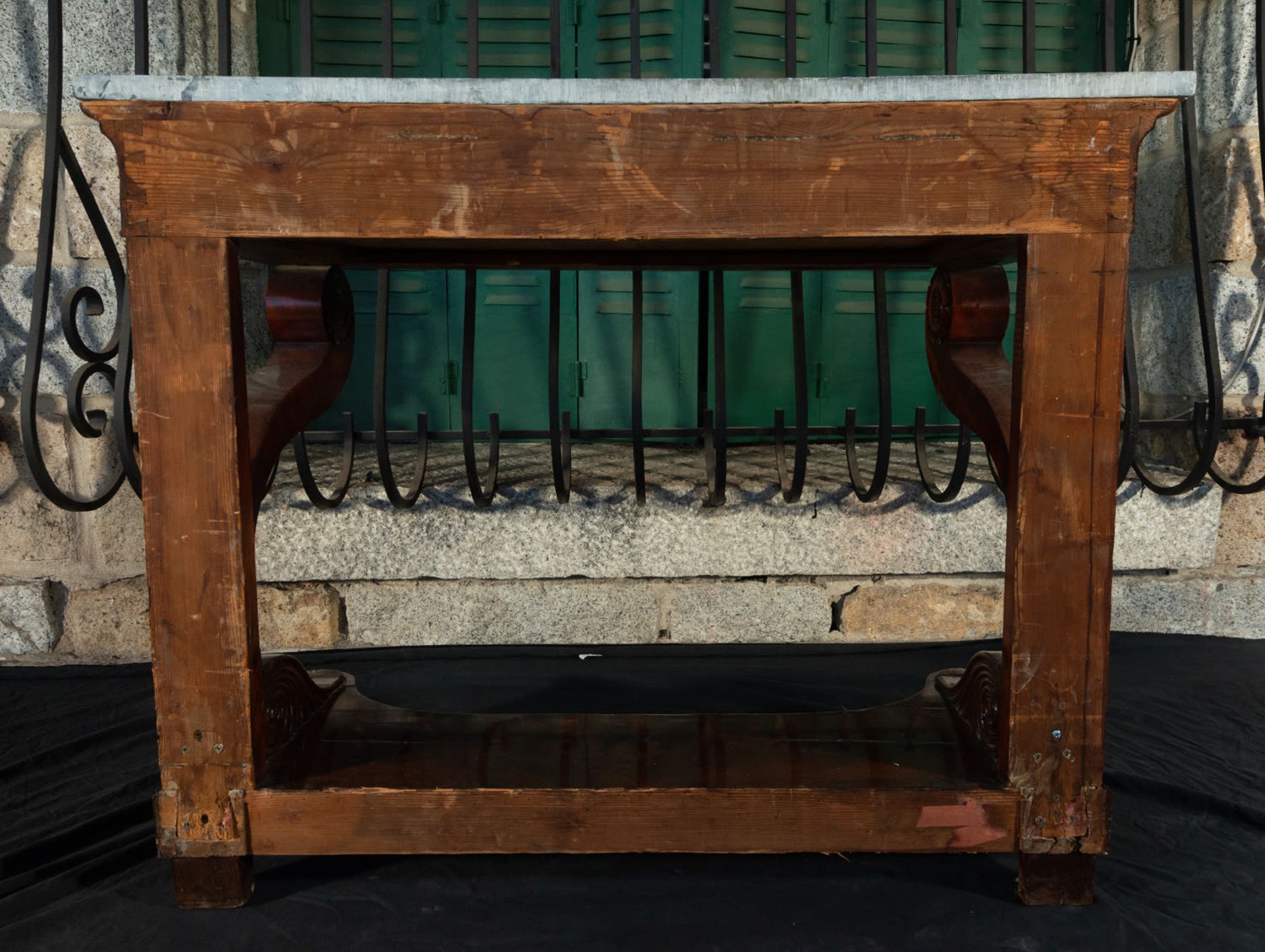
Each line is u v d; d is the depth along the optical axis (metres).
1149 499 2.01
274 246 1.21
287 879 1.25
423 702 1.74
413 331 2.39
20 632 1.99
